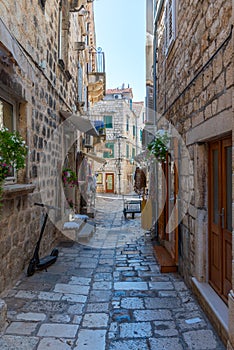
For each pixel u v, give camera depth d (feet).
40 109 14.12
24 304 9.38
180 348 7.11
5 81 9.45
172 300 9.89
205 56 8.85
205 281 9.64
